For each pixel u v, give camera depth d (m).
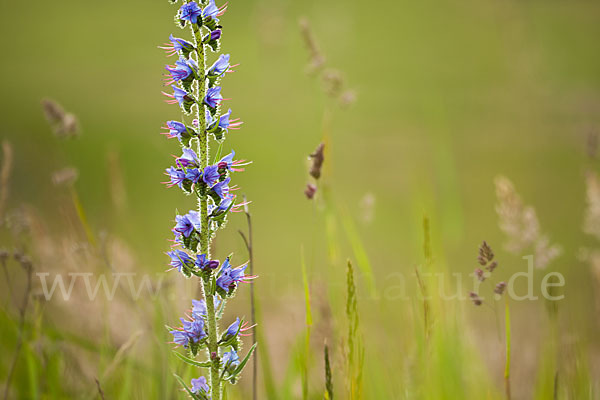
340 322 6.18
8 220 7.52
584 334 7.27
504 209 6.19
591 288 8.20
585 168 8.09
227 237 8.62
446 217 9.14
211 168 4.26
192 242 4.31
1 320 6.91
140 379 7.27
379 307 7.35
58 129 7.76
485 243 5.39
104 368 6.84
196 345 4.36
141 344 7.57
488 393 6.89
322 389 6.88
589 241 9.41
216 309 4.50
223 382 4.48
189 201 12.34
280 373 8.27
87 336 7.53
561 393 6.79
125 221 9.13
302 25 8.35
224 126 4.36
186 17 4.24
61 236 7.92
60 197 8.07
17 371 6.90
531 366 8.30
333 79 8.12
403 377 6.70
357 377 5.61
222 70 4.36
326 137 7.68
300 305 9.66
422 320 6.66
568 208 17.89
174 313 6.92
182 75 4.31
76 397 6.88
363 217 7.75
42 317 7.09
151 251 9.61
